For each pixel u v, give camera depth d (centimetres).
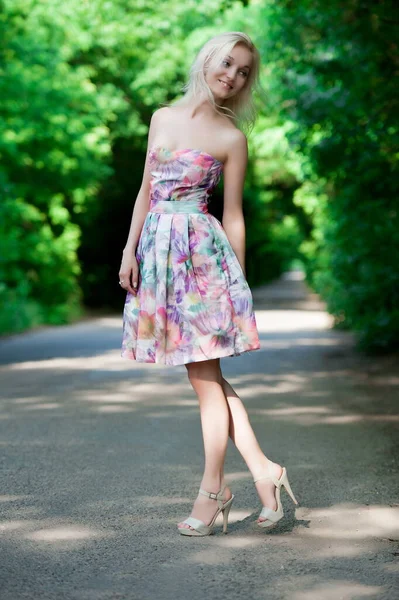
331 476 555
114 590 359
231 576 376
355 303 1384
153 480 547
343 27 1152
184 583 367
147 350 438
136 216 454
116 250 3011
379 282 1327
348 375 1072
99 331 1992
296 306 3133
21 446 653
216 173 440
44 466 586
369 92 1149
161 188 438
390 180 1209
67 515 472
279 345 1505
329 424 741
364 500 498
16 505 492
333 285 1866
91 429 724
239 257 445
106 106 2667
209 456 440
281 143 2264
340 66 1167
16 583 367
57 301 2419
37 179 2369
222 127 442
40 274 2392
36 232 2381
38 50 2275
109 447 648
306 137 1255
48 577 375
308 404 852
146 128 3092
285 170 3216
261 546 418
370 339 1331
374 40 1114
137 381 1039
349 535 434
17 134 2128
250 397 903
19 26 2264
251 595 353
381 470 570
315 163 1244
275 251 6316
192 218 434
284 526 450
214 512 436
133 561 396
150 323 437
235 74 439
